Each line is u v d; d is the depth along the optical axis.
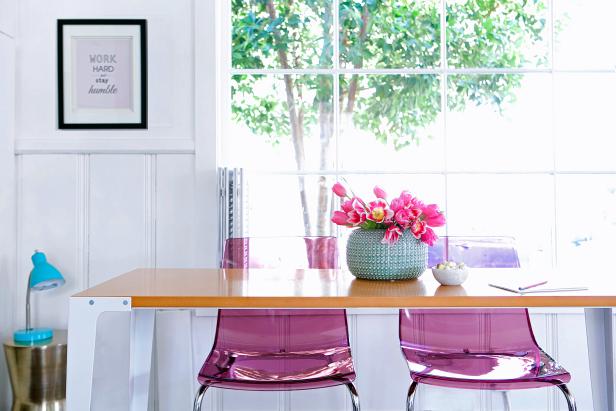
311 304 1.67
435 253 2.43
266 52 3.17
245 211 2.92
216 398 2.93
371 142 3.17
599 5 3.19
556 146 3.13
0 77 2.78
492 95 3.17
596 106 3.15
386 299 1.67
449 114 3.18
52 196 2.96
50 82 2.97
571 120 3.15
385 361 2.92
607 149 3.16
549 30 3.13
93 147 2.96
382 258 1.95
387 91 3.16
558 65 3.19
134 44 2.97
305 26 3.17
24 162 2.96
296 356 2.27
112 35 2.97
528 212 3.11
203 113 2.94
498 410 2.92
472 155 3.18
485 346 2.31
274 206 3.12
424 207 1.99
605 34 3.18
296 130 3.16
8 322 2.86
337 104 3.14
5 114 2.84
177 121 2.97
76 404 1.67
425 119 3.16
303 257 2.46
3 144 2.82
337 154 3.14
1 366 2.79
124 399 2.97
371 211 1.94
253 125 3.15
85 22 2.97
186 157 2.97
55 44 2.97
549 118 3.15
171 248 2.97
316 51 3.17
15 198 2.96
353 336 2.91
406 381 2.91
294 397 2.93
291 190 3.12
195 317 2.93
